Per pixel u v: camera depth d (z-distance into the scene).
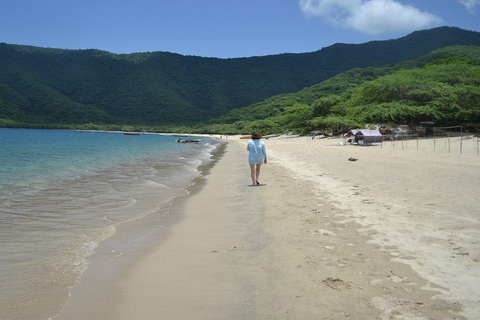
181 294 3.82
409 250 4.87
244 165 19.58
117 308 3.54
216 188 11.59
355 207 7.54
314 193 9.41
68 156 25.30
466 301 3.46
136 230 6.57
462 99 40.19
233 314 3.37
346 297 3.62
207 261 4.83
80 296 3.82
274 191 10.16
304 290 3.82
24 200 9.41
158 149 38.66
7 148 32.38
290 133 66.25
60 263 4.82
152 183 12.87
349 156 20.56
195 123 167.75
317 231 5.96
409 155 19.58
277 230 6.18
